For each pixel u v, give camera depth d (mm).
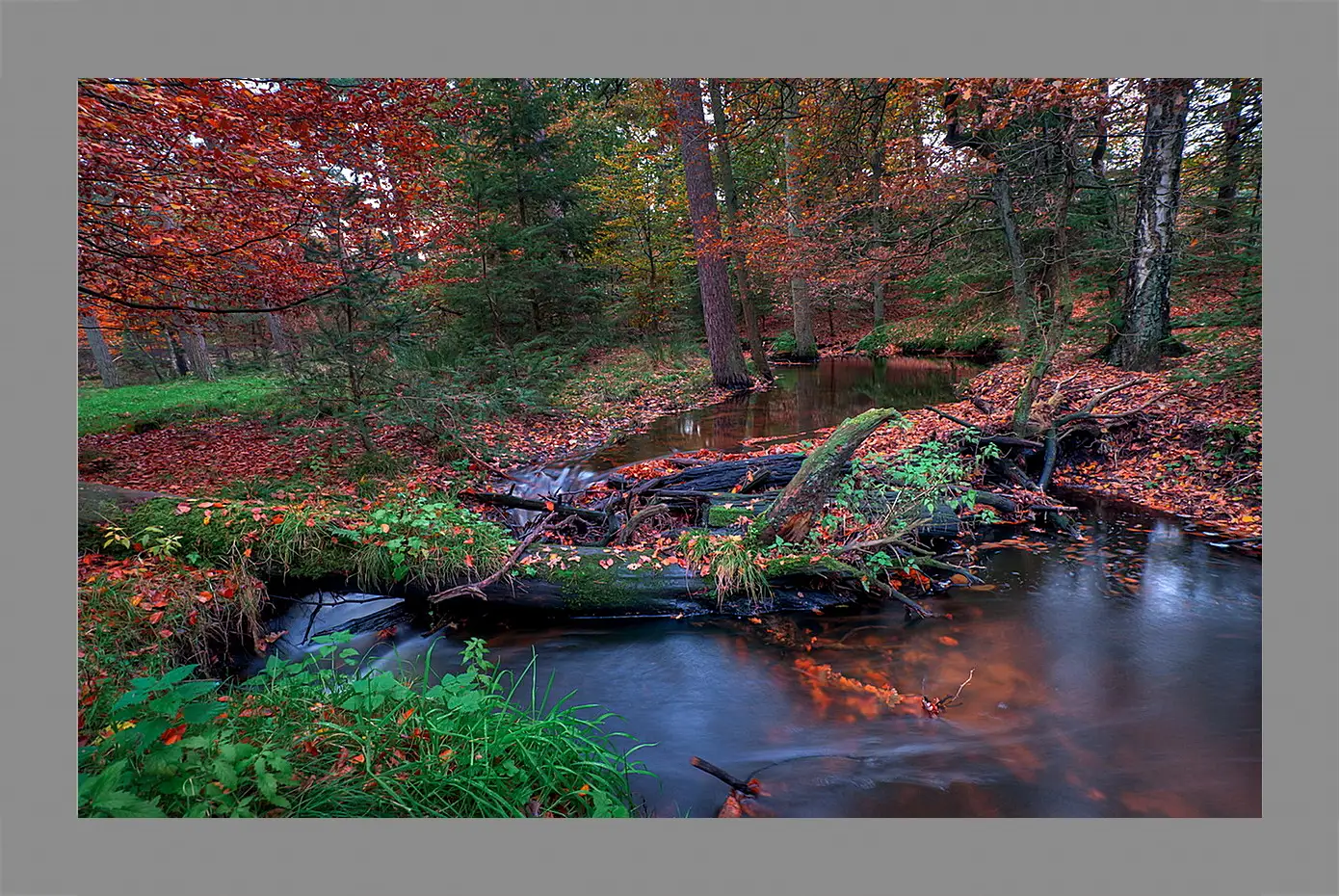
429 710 2508
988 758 2707
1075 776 2568
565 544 4879
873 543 4309
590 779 2338
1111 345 9500
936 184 9070
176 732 1954
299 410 6930
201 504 4141
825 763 2709
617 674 3514
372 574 4051
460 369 9102
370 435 7285
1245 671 3340
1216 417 6488
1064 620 3947
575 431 9883
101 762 1918
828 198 11391
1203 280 10242
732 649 3758
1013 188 9203
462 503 5879
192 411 11008
